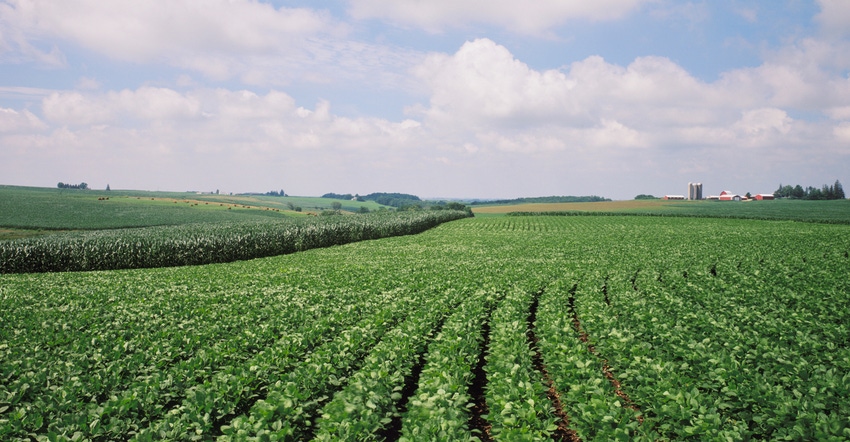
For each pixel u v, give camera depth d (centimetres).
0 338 1365
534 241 5731
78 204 11925
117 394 937
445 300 1880
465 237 6606
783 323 1367
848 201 15675
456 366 1018
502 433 747
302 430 852
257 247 4903
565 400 916
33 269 4059
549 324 1439
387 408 860
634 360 1063
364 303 1852
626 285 2303
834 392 834
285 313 1636
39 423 773
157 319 1578
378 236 7050
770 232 6338
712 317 1512
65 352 1180
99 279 2867
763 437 758
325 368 1002
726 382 920
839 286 2117
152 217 10969
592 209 13838
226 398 886
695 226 7981
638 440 710
